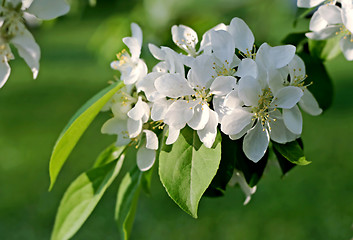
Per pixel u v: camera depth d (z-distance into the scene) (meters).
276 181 1.61
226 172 0.51
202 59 0.50
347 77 2.72
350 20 0.51
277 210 1.44
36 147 2.09
